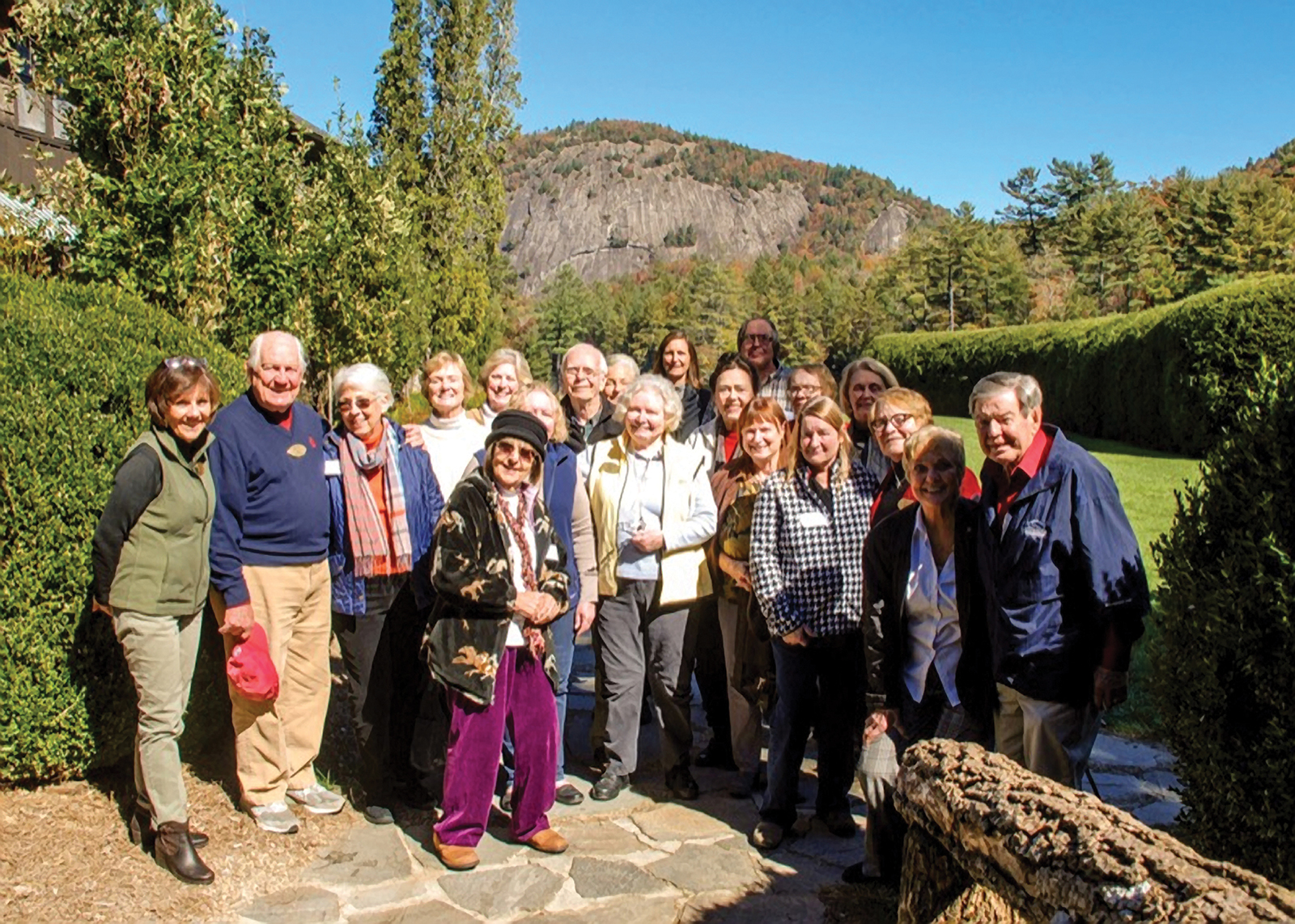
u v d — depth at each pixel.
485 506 4.16
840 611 4.30
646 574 4.87
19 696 4.09
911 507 3.90
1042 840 2.03
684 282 111.25
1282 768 2.90
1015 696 3.51
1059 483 3.31
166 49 6.74
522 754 4.25
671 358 6.48
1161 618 3.32
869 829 3.94
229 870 3.96
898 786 2.66
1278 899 1.65
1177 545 3.26
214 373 5.05
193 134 6.76
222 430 4.11
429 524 4.68
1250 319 16.47
